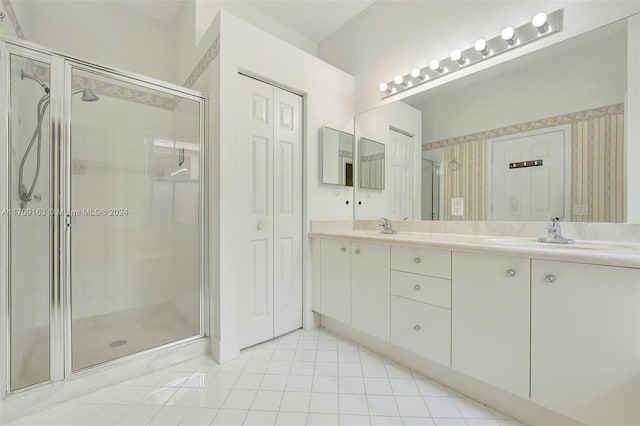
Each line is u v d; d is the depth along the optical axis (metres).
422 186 2.10
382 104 2.37
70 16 2.20
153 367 1.64
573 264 1.03
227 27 1.76
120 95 2.00
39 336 1.39
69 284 1.48
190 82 2.25
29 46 1.37
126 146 2.12
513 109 1.66
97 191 2.02
